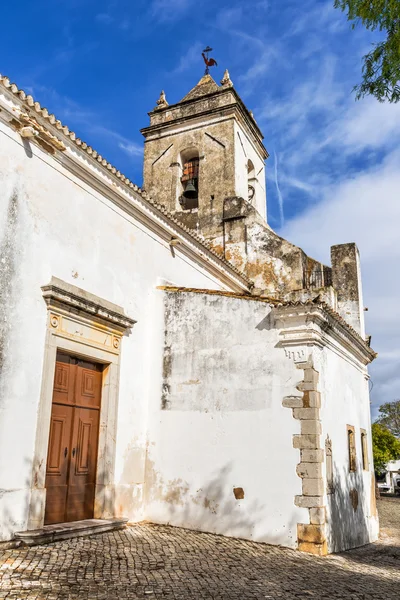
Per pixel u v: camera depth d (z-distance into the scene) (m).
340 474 10.03
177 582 5.90
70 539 7.64
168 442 10.20
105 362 9.55
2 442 7.13
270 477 8.98
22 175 8.10
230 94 18.41
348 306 15.04
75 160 9.15
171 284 12.09
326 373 9.96
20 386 7.54
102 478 9.11
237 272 15.23
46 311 8.22
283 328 9.54
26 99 8.05
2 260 7.53
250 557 7.59
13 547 6.86
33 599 4.88
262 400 9.43
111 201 10.23
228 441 9.58
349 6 6.18
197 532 9.23
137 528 9.12
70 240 8.98
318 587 6.20
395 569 8.23
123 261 10.42
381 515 19.22
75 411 8.89
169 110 19.42
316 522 8.41
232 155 17.88
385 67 6.27
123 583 5.66
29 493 7.42
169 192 18.50
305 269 16.14
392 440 36.06
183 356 10.55
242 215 17.03
